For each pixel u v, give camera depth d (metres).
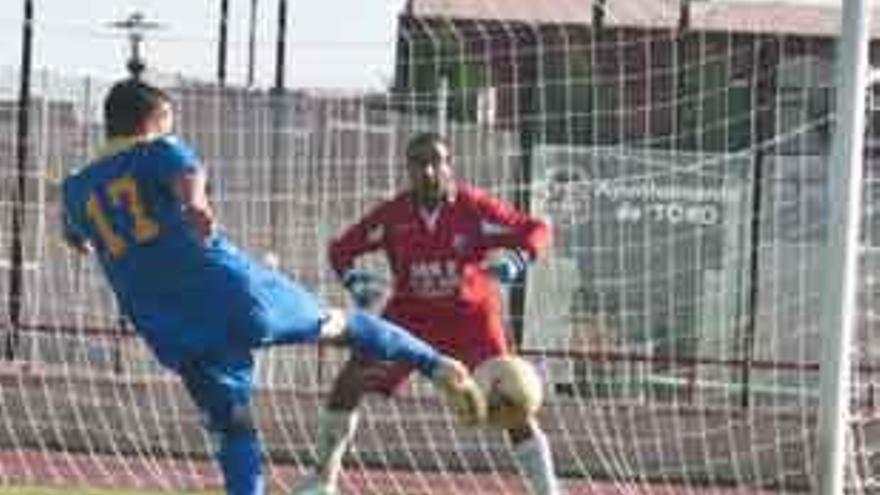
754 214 44.50
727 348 44.66
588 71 48.88
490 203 26.94
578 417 41.66
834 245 26.55
